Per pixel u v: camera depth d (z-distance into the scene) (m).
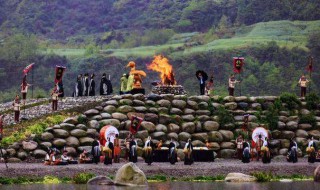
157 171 100.38
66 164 106.44
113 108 123.12
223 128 124.50
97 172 98.25
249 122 125.94
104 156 107.81
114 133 110.75
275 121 126.81
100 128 119.31
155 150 111.75
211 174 100.69
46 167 100.88
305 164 109.31
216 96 129.75
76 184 91.06
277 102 130.38
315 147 114.19
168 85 130.75
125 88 132.50
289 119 128.00
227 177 96.50
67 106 127.38
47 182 93.12
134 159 110.00
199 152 114.56
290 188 87.19
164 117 122.81
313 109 131.75
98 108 123.19
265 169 103.50
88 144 116.38
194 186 89.56
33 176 96.38
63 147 114.88
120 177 89.75
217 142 122.62
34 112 127.19
